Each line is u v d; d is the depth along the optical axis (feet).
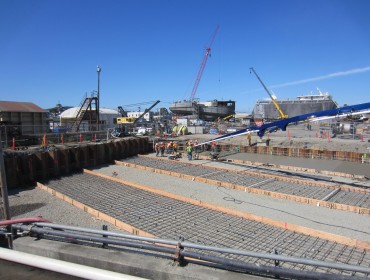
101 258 12.43
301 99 377.09
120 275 10.52
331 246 28.19
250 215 35.68
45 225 14.82
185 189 51.57
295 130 166.71
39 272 11.94
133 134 132.77
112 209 39.96
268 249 27.73
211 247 11.71
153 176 62.03
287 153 91.66
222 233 31.65
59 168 62.49
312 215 38.42
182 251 11.79
